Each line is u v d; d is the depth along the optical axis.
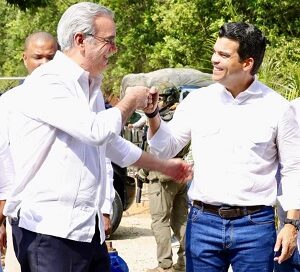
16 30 37.19
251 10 19.94
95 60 3.85
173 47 22.83
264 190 4.41
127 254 9.02
